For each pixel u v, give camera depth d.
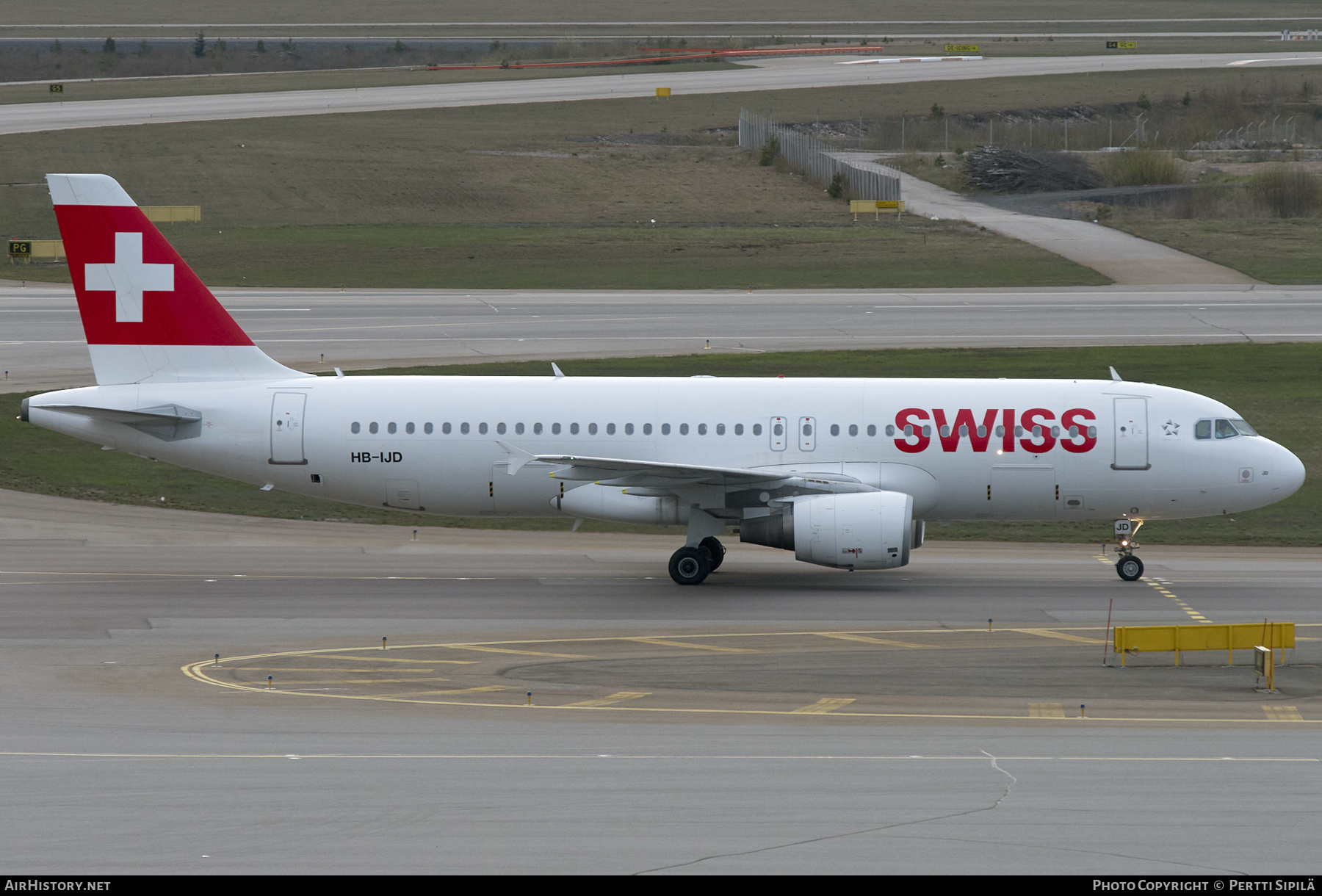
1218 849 67.12
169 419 148.88
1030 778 79.06
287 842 67.12
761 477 141.88
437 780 77.94
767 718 94.75
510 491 150.25
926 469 147.62
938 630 124.56
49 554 162.88
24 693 100.69
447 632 123.12
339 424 149.88
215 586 144.62
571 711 96.25
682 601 138.38
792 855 65.88
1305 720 94.88
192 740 87.31
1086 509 149.62
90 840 67.44
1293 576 153.62
